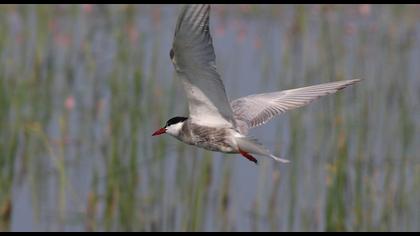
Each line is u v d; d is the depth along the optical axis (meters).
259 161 14.12
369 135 14.95
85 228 12.92
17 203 13.80
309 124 15.03
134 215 12.86
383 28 20.88
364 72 17.86
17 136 13.87
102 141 14.82
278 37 20.81
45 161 14.49
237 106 8.86
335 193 12.49
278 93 8.91
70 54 18.33
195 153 13.37
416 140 14.91
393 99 16.61
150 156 13.92
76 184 14.09
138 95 14.95
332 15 21.53
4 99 14.89
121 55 16.50
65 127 15.31
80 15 21.30
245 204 13.80
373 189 13.03
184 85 8.10
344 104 15.54
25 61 17.34
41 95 16.09
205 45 7.45
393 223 12.91
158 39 17.17
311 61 18.11
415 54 19.77
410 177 13.88
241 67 18.80
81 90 17.08
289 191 13.40
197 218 12.36
